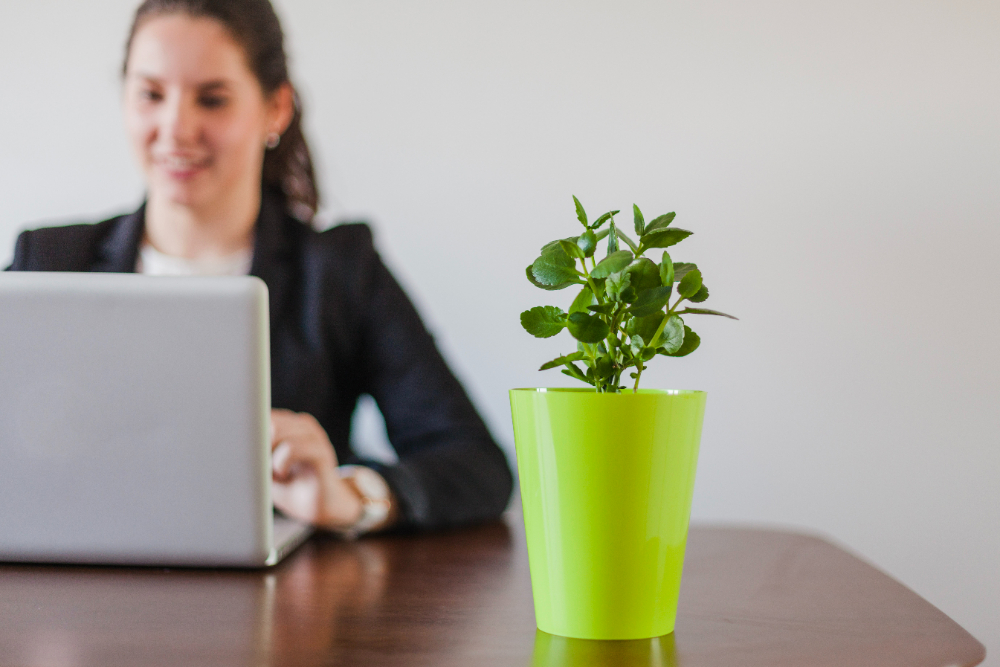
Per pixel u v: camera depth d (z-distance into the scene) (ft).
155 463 2.40
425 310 6.15
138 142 5.17
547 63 6.05
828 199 5.82
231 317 2.33
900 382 5.76
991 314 5.66
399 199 6.18
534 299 6.06
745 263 5.90
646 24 5.96
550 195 6.06
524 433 1.93
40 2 6.30
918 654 1.77
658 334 1.88
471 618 2.02
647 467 1.82
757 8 5.86
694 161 5.93
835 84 5.80
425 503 3.37
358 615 2.04
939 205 5.71
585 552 1.84
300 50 6.21
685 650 1.78
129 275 2.34
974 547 5.68
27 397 2.37
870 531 5.79
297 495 3.19
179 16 5.01
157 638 1.82
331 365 5.08
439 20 6.12
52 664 1.63
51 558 2.49
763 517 5.87
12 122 6.35
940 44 5.70
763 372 5.88
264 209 5.25
